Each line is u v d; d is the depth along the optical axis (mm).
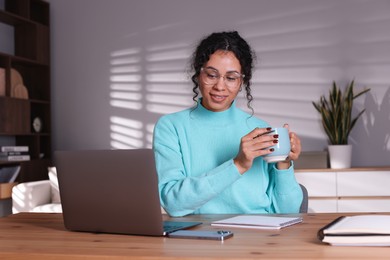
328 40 4348
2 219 1624
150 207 1233
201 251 1054
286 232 1253
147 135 4742
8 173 4391
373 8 4262
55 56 4965
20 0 4672
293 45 4410
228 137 1838
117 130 4820
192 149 1825
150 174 1223
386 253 980
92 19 4887
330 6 4344
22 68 4883
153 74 4738
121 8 4820
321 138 4336
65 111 4945
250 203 1766
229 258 984
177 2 4684
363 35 4281
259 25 4484
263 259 965
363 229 1049
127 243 1179
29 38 4754
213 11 4598
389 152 4238
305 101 4375
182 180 1578
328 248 1043
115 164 1263
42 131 4895
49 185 4113
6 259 1128
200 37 4625
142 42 4770
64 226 1465
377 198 3871
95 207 1312
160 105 4719
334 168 4004
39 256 1105
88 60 4898
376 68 4258
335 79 4328
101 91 4867
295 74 4402
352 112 4293
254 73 4473
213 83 1723
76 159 1319
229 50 1701
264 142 1465
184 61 4668
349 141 4312
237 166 1498
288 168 1760
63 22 4945
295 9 4410
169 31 4703
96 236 1290
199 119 1847
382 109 4242
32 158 4746
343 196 3926
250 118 1896
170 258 1013
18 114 4477
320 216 1519
